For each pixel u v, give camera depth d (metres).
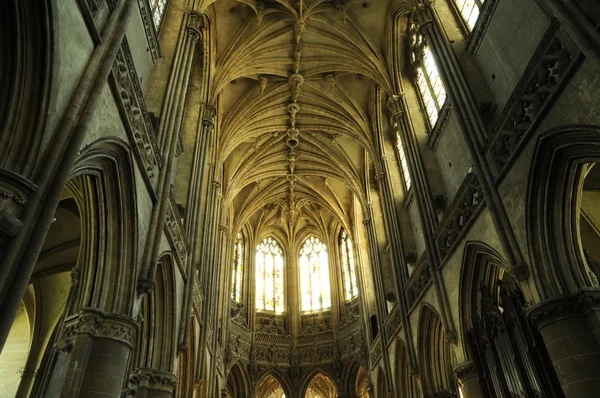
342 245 38.91
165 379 14.02
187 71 16.39
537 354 10.86
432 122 20.98
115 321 10.02
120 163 10.44
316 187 36.62
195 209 19.30
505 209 12.55
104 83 8.70
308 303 37.84
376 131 27.52
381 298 27.09
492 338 13.26
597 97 9.33
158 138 13.70
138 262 11.25
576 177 10.95
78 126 7.76
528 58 12.84
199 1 18.53
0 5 6.88
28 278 6.12
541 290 10.85
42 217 6.56
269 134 31.41
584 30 9.30
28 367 19.86
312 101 29.20
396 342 23.91
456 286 16.00
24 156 6.70
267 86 27.95
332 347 34.22
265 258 39.62
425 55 21.62
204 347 21.61
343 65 26.33
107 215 10.60
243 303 36.06
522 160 11.75
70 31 7.90
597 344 9.69
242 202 36.09
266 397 36.03
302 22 23.95
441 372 19.34
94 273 10.38
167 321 14.77
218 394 27.25
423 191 19.48
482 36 15.38
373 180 31.14
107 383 9.36
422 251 21.91
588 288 10.08
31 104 6.95
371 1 23.55
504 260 12.76
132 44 12.84
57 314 21.00
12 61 6.96
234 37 23.98
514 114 12.37
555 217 11.11
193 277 17.84
